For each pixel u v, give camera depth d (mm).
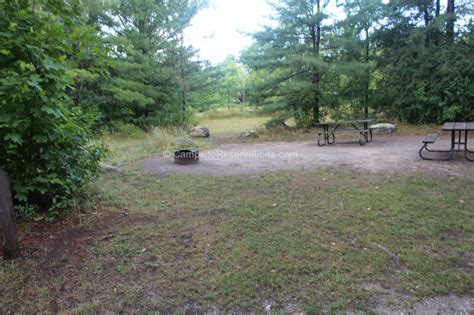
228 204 3902
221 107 26500
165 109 14648
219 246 2779
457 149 6988
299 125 12453
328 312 1926
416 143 8461
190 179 5172
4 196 2490
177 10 13977
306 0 11227
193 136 11930
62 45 2988
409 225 3111
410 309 1945
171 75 13938
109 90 12492
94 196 3959
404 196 3947
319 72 11609
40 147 3072
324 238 2887
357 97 12836
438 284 2172
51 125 3035
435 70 11250
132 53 12516
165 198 4219
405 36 12273
